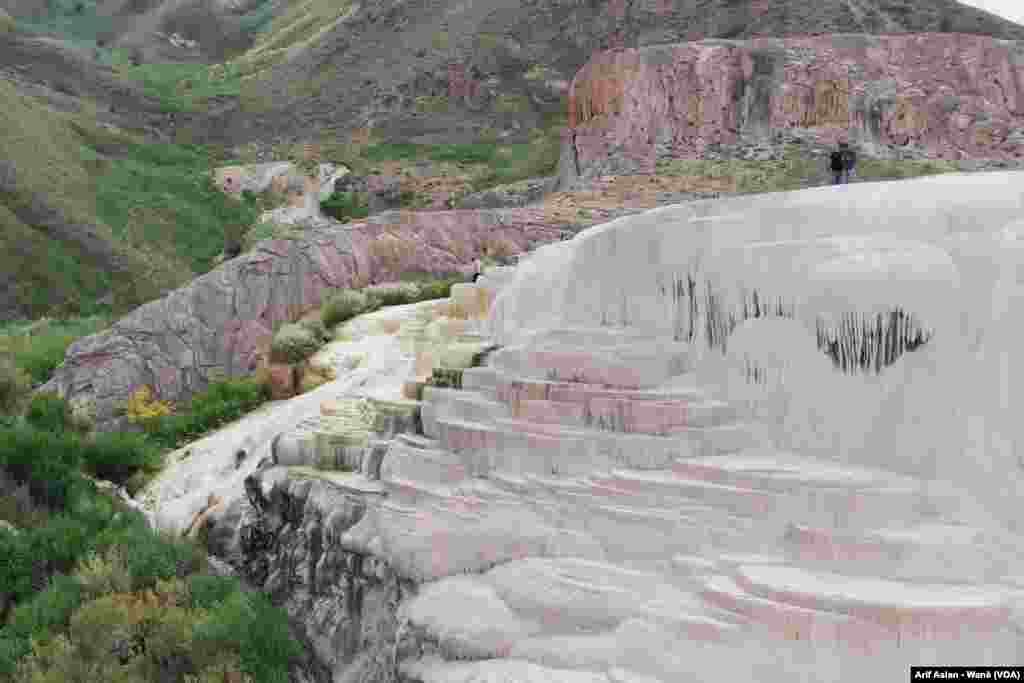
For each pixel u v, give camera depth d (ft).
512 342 34.78
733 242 25.93
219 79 293.43
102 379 59.52
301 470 37.76
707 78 102.42
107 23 393.91
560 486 25.25
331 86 260.62
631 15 226.58
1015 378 19.57
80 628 29.58
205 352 62.34
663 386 26.32
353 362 55.93
